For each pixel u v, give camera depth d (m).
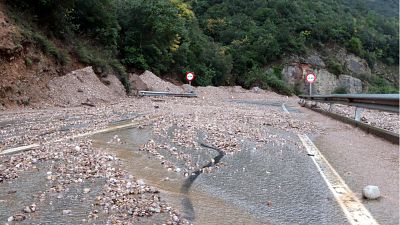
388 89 72.31
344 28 82.25
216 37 72.50
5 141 8.55
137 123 12.41
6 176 5.67
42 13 23.06
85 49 25.75
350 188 5.73
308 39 76.44
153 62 37.53
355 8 111.88
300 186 5.79
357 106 14.20
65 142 8.52
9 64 16.98
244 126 12.59
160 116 14.70
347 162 7.62
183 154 7.78
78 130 10.41
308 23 78.25
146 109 17.72
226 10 80.00
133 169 6.39
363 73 78.88
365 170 6.93
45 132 10.02
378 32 97.75
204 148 8.52
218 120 14.10
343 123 15.27
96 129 10.77
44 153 7.21
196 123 12.73
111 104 20.05
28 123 11.76
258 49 66.69
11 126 11.05
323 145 9.68
